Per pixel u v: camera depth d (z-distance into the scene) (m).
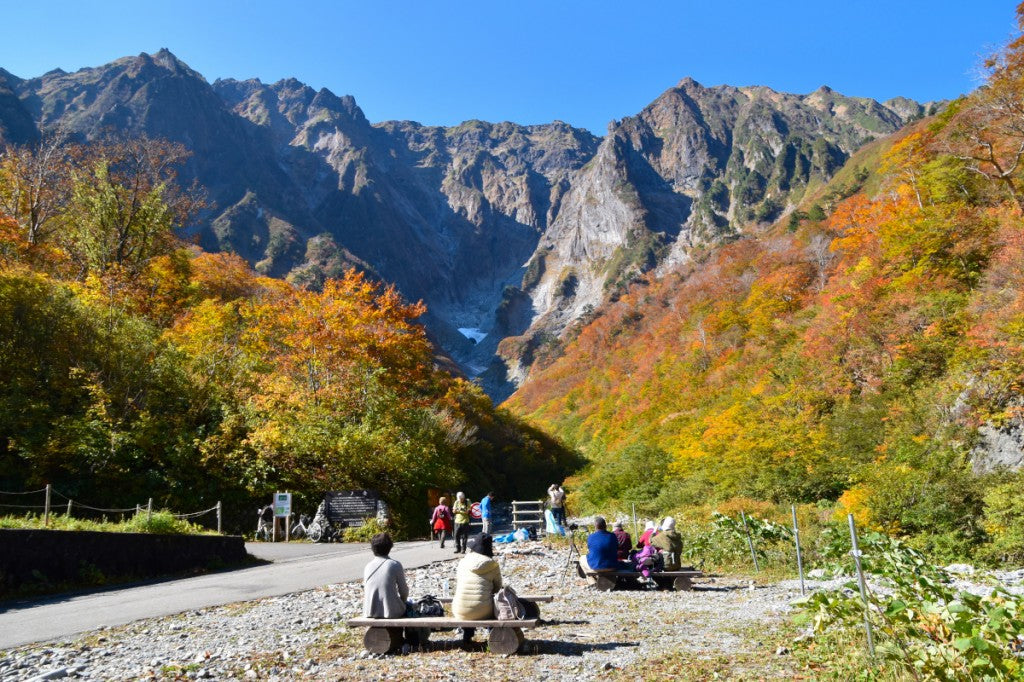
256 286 58.16
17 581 10.30
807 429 27.78
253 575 13.09
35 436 20.30
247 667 6.02
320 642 7.12
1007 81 35.44
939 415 22.67
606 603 9.63
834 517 17.06
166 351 25.75
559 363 133.25
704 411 46.09
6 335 22.66
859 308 33.12
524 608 7.15
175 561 13.50
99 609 9.17
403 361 38.34
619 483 34.19
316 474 24.44
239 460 23.59
